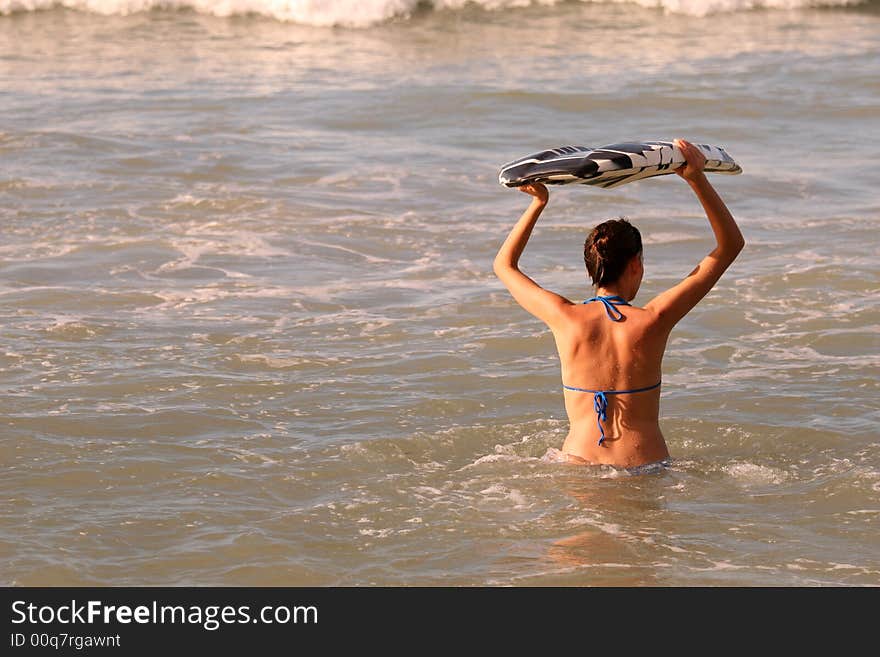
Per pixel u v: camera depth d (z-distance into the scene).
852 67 66.06
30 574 18.66
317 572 18.84
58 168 46.66
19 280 34.34
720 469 22.42
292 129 54.09
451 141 52.84
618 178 20.61
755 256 37.00
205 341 29.86
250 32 76.44
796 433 24.38
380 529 20.17
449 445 23.84
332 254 37.66
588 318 21.83
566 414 25.53
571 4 83.06
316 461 23.00
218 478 22.14
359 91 61.38
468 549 19.47
